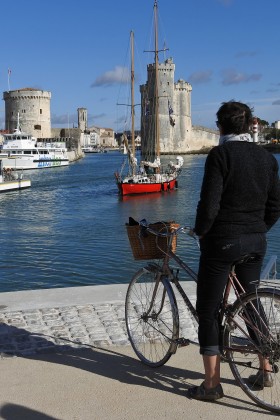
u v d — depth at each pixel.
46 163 97.62
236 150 3.80
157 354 4.81
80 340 5.45
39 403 4.05
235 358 4.41
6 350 5.19
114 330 5.72
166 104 144.38
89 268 18.97
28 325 5.89
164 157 136.50
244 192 3.78
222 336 4.11
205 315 4.00
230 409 3.93
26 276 17.98
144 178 49.97
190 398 4.10
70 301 6.64
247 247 3.85
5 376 4.57
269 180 3.89
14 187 54.62
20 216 35.22
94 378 4.50
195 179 66.81
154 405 4.00
